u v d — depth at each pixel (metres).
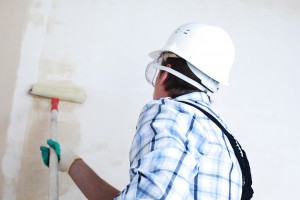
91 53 1.64
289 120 1.91
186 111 0.89
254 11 1.88
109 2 1.67
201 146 0.85
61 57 1.60
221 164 0.87
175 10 1.77
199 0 1.80
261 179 1.86
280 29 1.92
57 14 1.60
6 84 1.52
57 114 1.49
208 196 0.83
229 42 1.04
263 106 1.88
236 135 1.83
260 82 1.88
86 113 1.63
